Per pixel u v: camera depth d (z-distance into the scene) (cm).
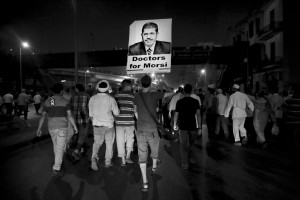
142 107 531
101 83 630
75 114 752
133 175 584
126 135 682
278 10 3603
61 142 585
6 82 5409
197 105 625
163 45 847
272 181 539
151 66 853
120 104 653
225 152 820
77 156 725
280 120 1007
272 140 1039
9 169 628
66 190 487
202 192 477
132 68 865
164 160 724
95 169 622
